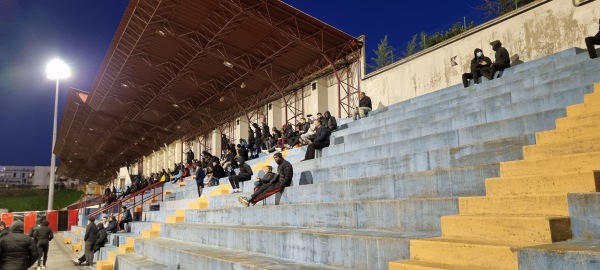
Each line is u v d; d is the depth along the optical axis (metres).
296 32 20.38
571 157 4.38
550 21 13.23
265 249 6.73
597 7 12.05
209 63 24.80
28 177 109.38
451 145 7.77
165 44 23.12
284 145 17.53
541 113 6.47
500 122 7.00
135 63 25.61
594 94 5.97
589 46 9.10
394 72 18.80
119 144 49.59
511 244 3.44
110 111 36.19
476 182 5.23
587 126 5.18
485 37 15.12
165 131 41.59
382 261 4.55
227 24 19.80
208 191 17.17
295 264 5.62
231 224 9.73
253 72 23.91
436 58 16.91
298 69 24.28
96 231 14.12
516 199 4.06
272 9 18.83
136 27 21.64
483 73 12.07
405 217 5.22
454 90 13.56
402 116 12.77
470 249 3.54
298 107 24.80
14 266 7.30
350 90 21.36
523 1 21.34
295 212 7.37
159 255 9.31
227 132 32.75
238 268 5.85
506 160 5.84
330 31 20.09
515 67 12.02
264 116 27.88
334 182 7.65
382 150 9.26
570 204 3.60
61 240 24.42
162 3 18.94
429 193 5.75
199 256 7.09
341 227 6.26
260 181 10.32
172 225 11.18
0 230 10.62
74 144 51.97
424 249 3.98
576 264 2.79
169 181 29.17
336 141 13.29
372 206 5.71
